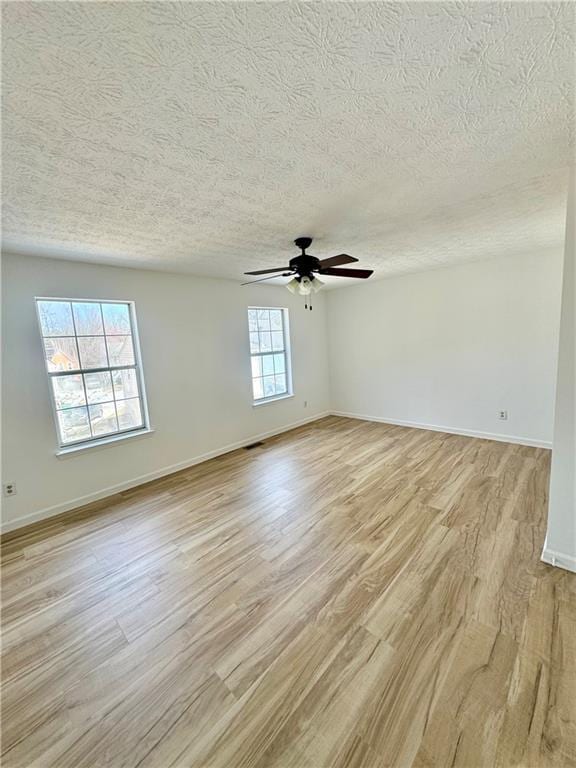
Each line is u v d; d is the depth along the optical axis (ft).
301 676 4.82
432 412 16.47
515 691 4.42
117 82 3.28
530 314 13.21
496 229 9.24
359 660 4.99
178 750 4.03
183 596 6.49
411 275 16.28
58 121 3.84
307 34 2.90
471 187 6.37
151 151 4.62
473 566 6.85
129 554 7.90
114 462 11.25
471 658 4.91
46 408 9.72
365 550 7.56
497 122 4.36
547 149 5.12
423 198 6.79
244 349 15.47
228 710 4.43
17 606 6.44
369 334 18.34
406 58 3.22
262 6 2.62
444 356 15.70
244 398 15.61
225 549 7.89
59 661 5.25
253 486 11.30
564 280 6.22
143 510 10.02
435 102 3.90
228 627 5.73
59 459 10.00
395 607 5.92
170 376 12.75
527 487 10.16
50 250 8.86
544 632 5.27
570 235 6.00
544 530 7.96
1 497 9.02
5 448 9.07
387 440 15.37
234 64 3.16
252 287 15.75
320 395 20.16
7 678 5.01
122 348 11.64
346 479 11.43
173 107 3.73
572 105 4.04
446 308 15.34
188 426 13.42
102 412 11.24
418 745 3.92
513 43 3.10
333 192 6.28
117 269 11.11
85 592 6.73
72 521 9.53
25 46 2.81
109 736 4.21
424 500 9.66
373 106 3.92
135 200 6.18
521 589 6.17
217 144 4.54
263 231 8.31
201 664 5.09
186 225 7.61
